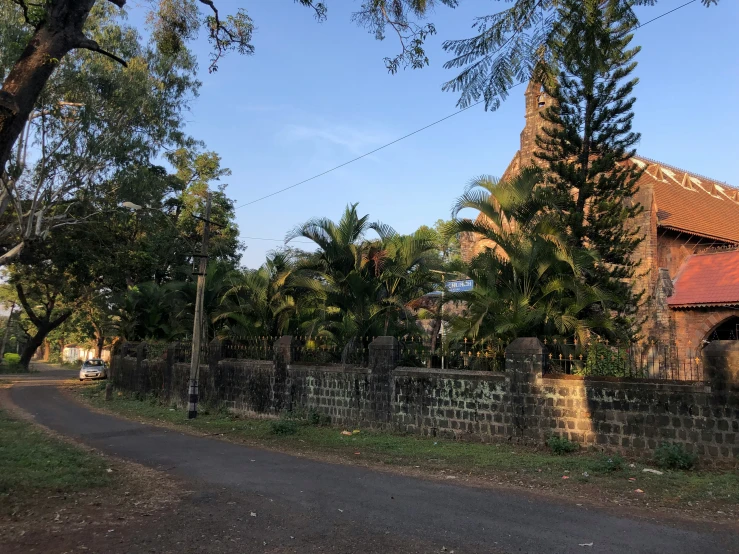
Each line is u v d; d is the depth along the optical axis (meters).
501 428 11.15
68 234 29.23
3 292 58.81
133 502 6.99
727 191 30.44
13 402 23.39
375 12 8.65
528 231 12.68
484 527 6.03
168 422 16.44
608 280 14.08
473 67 7.00
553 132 15.88
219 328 21.25
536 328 11.99
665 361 10.30
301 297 17.33
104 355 67.75
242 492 7.60
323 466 9.59
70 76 22.70
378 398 13.27
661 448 8.97
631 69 15.04
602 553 5.27
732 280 19.69
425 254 15.61
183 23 11.22
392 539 5.61
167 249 33.91
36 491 7.27
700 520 6.36
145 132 26.44
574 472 8.69
